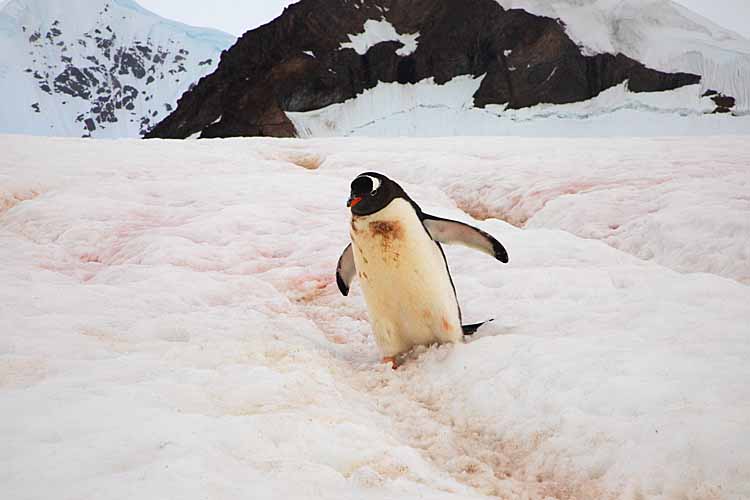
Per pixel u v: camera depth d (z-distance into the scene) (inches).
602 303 242.4
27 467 103.8
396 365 215.0
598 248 347.6
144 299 261.0
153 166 716.7
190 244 387.9
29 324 202.8
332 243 406.3
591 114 3422.7
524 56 3494.1
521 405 166.2
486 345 202.4
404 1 3799.2
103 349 184.5
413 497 110.8
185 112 3673.7
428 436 162.4
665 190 507.5
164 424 124.1
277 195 545.6
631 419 144.2
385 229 194.7
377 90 3809.1
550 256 335.6
